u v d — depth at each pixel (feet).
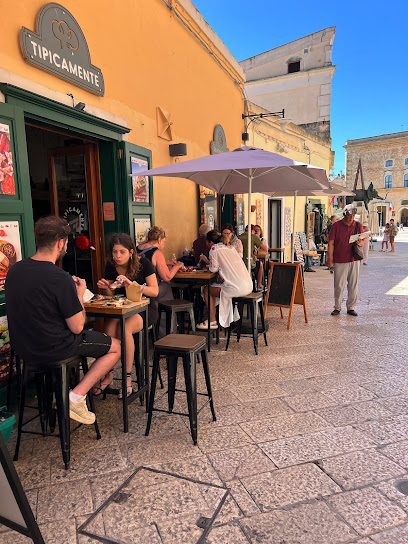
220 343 16.42
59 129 12.96
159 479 7.68
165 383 12.40
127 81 15.93
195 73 22.99
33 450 8.77
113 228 15.83
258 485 7.47
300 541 6.14
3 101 9.98
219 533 6.31
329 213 58.59
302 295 19.10
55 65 11.61
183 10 20.88
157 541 6.17
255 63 55.01
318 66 49.88
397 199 151.94
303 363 13.91
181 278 15.87
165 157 19.65
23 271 7.52
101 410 10.62
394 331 17.84
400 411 10.35
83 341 8.44
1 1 9.88
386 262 47.01
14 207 10.17
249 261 16.84
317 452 8.54
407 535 6.25
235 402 10.93
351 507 6.87
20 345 7.67
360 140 158.10
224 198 29.76
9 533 6.49
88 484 7.55
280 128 38.83
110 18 14.61
